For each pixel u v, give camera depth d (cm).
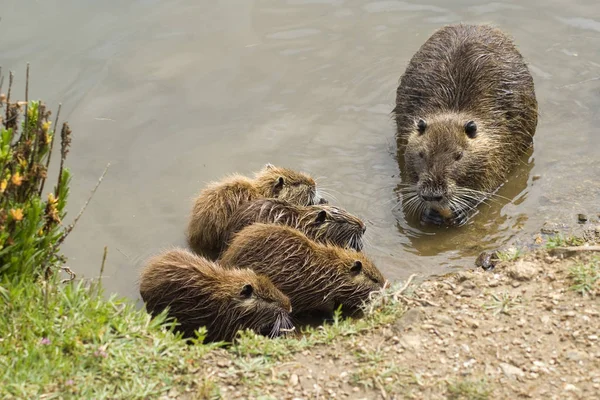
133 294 1142
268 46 1711
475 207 1350
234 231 1234
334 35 1750
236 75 1633
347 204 1360
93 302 962
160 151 1448
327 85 1622
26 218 995
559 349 915
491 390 857
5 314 932
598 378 867
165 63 1650
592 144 1459
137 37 1708
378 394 864
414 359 915
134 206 1327
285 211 1244
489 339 941
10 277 982
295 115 1548
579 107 1555
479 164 1355
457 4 1847
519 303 1002
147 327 946
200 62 1658
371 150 1480
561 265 1073
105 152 1437
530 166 1437
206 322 1055
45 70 1597
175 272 1056
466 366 900
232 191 1271
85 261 1204
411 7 1838
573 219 1272
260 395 863
